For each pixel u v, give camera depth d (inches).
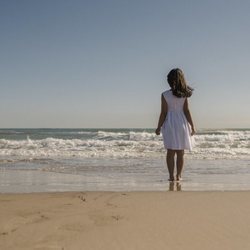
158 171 265.1
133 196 140.4
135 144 604.1
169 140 209.8
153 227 95.8
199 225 97.7
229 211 114.2
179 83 211.0
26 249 78.5
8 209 116.6
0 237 86.8
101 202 128.7
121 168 286.2
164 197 138.0
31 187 188.1
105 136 947.3
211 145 616.7
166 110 213.6
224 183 202.5
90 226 96.7
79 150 495.2
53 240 84.7
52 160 355.9
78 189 180.5
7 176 234.1
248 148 545.0
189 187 186.1
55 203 126.8
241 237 86.8
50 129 2933.1
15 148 540.7
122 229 93.8
